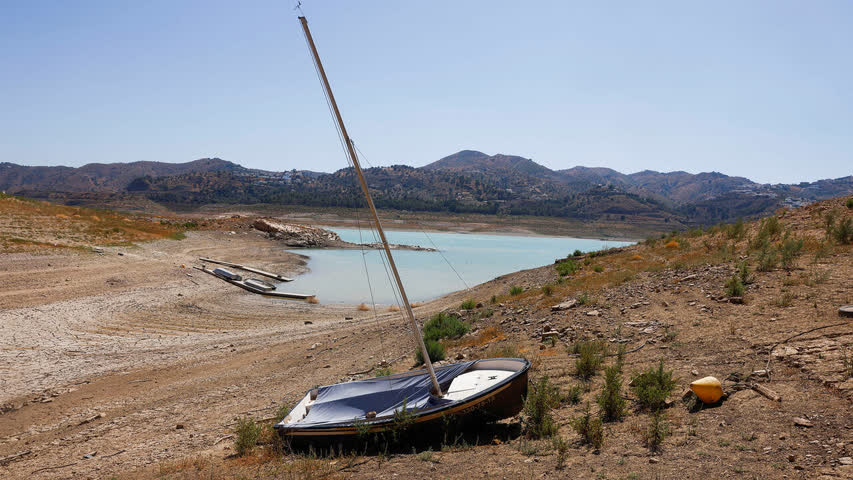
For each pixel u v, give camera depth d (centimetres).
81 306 2862
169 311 3083
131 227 6438
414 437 898
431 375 961
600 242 15575
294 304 3694
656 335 1305
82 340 2303
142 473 946
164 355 2130
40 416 1415
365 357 1900
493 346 1634
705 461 601
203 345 2333
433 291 4591
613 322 1565
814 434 616
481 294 3550
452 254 8975
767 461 573
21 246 3928
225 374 1839
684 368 999
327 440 935
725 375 899
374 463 821
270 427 1147
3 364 1866
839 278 1376
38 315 2580
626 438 727
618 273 2458
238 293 3912
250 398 1516
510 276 4231
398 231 16038
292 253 7131
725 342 1098
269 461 927
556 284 2669
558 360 1290
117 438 1223
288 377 1738
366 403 980
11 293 2878
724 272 1802
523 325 1867
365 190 966
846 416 643
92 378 1788
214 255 5719
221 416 1357
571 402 966
